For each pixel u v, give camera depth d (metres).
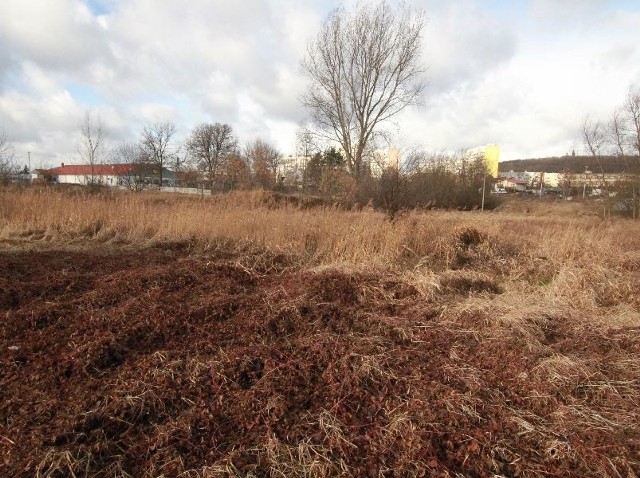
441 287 5.26
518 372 3.13
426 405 2.63
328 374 2.97
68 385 2.76
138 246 7.68
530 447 2.34
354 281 5.21
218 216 8.67
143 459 2.16
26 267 5.49
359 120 25.91
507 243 8.35
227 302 4.27
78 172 51.84
